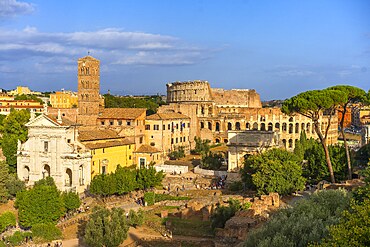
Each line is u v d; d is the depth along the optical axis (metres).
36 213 95.94
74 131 135.12
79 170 129.88
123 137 156.75
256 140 138.00
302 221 57.31
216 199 111.94
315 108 112.25
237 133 139.88
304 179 113.19
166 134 175.00
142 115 167.25
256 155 121.00
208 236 88.06
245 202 98.94
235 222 81.50
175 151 175.75
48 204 97.25
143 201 118.50
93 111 167.50
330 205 69.25
